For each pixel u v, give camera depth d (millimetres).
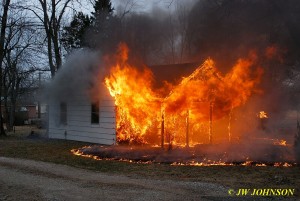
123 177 9594
